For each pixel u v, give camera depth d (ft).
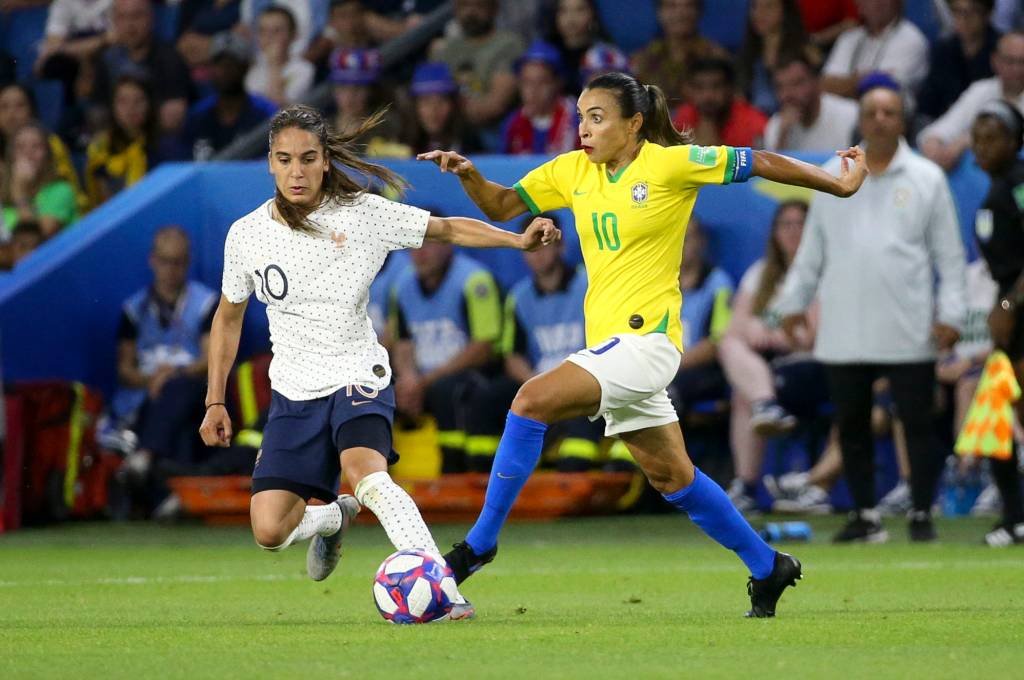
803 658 57.11
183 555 119.14
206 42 205.26
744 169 69.97
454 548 71.97
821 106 159.22
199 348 158.20
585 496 142.92
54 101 204.74
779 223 145.79
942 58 165.27
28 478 147.23
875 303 121.49
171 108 188.96
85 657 58.49
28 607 81.00
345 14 191.21
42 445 147.64
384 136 164.55
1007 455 118.83
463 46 180.45
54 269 158.51
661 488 71.46
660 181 70.13
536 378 70.28
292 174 69.67
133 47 192.44
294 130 69.77
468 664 55.52
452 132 165.27
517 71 173.99
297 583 95.30
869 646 60.75
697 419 148.97
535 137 166.81
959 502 149.89
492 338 151.02
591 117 71.00
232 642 62.85
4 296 156.46
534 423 69.77
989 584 90.38
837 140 158.61
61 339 158.71
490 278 151.94
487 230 71.56
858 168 70.85
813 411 148.05
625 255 70.85
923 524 123.13
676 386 147.74
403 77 190.60
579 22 176.86
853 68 167.94
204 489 145.07
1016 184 113.09
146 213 162.81
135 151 184.75
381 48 190.19
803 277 125.49
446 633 65.10
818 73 169.48
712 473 151.94
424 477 146.82
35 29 216.33
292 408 70.64
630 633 64.95
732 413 147.95
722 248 155.53
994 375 119.65
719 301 148.97
